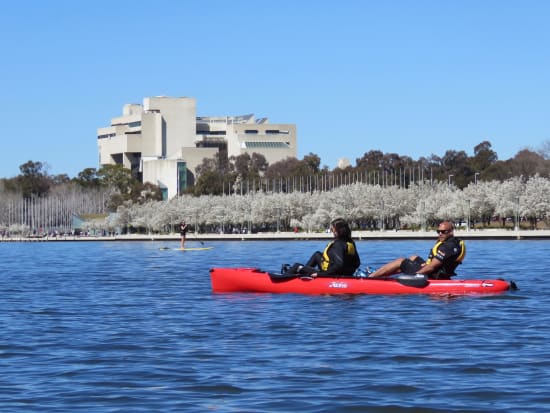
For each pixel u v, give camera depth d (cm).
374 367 2389
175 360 2545
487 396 2020
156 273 7112
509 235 18512
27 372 2388
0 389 2162
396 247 14612
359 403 1978
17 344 2905
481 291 4206
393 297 4119
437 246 4306
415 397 2027
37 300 4547
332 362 2472
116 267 8500
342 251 4319
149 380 2259
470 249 12206
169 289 5159
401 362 2459
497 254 10181
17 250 18050
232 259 10288
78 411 1934
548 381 2164
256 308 3828
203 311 3794
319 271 4359
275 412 1909
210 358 2570
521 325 3191
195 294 4681
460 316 3456
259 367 2411
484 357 2517
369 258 9631
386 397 2033
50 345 2877
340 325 3234
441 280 4225
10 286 5675
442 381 2191
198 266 8488
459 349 2666
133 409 1948
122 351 2728
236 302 4100
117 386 2189
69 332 3200
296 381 2217
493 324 3225
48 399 2050
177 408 1955
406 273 4350
